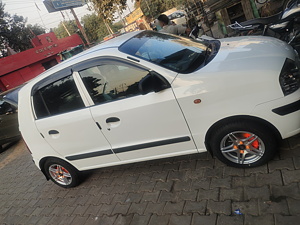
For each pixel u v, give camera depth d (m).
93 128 3.31
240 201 2.54
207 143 2.92
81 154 3.66
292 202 2.30
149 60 2.91
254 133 2.62
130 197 3.34
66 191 4.24
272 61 2.55
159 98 2.80
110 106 3.08
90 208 3.52
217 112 2.64
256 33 6.19
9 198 4.88
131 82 2.95
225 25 8.20
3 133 7.27
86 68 3.17
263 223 2.23
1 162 7.03
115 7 23.86
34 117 3.69
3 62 26.16
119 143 3.31
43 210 4.00
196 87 2.64
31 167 5.88
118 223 3.01
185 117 2.79
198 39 4.09
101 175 4.17
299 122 2.52
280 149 2.93
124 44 3.21
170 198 3.00
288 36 5.06
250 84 2.47
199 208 2.68
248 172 2.85
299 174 2.52
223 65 2.69
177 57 3.03
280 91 2.43
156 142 3.08
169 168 3.52
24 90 3.73
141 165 3.91
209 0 8.20
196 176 3.14
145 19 24.83
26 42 34.69
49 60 29.88
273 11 7.15
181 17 17.33
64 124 3.46
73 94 3.31
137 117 2.99
